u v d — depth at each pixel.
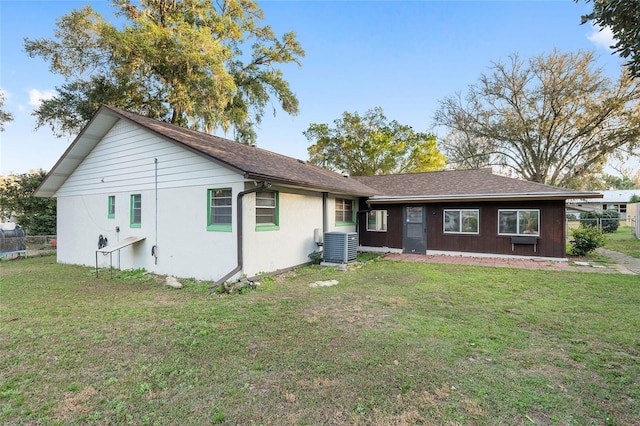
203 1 17.06
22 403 2.59
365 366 3.17
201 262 7.58
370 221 13.36
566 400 2.60
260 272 7.60
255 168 7.23
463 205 11.68
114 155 9.39
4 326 4.38
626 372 3.06
